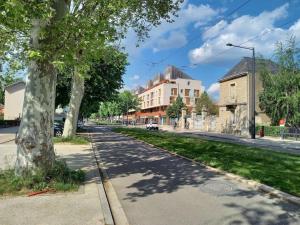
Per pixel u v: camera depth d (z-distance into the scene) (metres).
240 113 42.62
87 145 19.55
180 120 67.06
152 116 100.88
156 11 16.59
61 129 30.44
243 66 43.44
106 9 8.20
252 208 6.74
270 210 6.60
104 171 11.12
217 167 11.50
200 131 50.81
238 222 5.89
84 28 7.00
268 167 11.64
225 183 9.12
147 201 7.31
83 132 38.22
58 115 59.81
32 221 5.53
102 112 137.62
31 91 7.81
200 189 8.40
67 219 5.65
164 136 29.78
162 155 15.56
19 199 6.83
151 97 102.69
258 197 7.61
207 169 11.45
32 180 7.50
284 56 34.84
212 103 78.06
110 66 33.78
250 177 9.55
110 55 18.58
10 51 8.52
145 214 6.40
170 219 6.09
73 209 6.21
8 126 50.91
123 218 6.18
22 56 8.34
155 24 17.23
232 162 12.70
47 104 7.92
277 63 35.53
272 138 33.72
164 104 89.69
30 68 7.84
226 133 44.53
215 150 17.39
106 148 18.94
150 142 22.25
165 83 90.06
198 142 22.41
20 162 7.76
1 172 8.24
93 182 8.65
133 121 106.69
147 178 9.87
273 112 36.62
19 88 61.09
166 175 10.34
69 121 22.20
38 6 6.53
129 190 8.37
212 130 50.34
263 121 40.97
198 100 81.69
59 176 7.96
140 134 32.38
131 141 24.48
